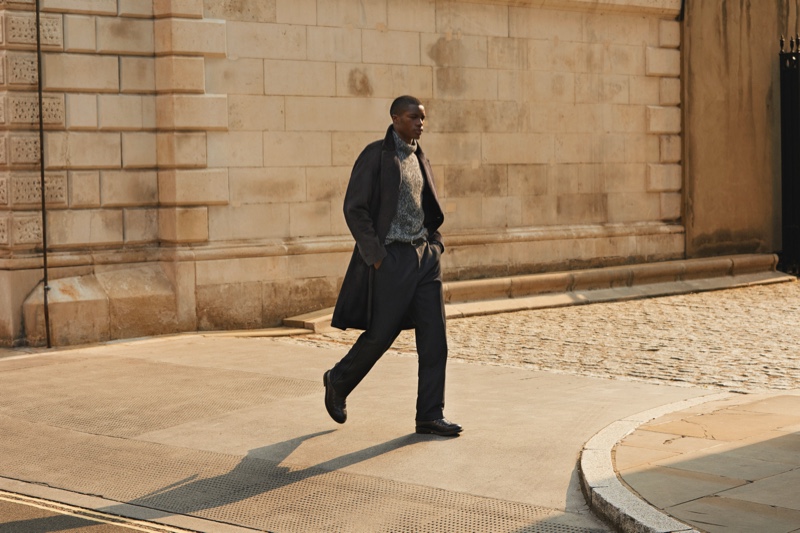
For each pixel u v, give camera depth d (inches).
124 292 465.1
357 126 536.7
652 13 661.3
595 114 638.5
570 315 546.0
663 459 251.1
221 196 488.1
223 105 486.0
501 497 240.5
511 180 601.0
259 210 503.5
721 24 699.4
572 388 354.0
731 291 649.6
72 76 454.9
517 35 600.4
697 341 456.4
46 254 448.8
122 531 224.2
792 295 626.2
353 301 291.1
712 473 238.5
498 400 335.6
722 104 701.3
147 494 249.0
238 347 442.9
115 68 466.0
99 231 466.9
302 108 516.4
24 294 447.8
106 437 299.1
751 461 247.6
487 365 400.5
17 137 443.5
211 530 224.2
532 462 265.9
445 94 571.5
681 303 591.5
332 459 272.4
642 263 659.4
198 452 282.2
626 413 314.7
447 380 368.8
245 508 237.3
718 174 700.7
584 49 631.2
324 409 326.3
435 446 281.7
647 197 667.4
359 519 228.2
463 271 577.6
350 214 284.7
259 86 500.7
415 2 557.6
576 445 280.2
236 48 493.4
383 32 545.3
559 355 424.5
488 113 589.6
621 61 649.6
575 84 627.8
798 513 210.8
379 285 286.7
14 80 441.4
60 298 448.1
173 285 479.2
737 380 368.8
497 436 290.2
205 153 483.5
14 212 445.4
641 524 206.7
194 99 477.4
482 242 584.4
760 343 449.1
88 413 326.3
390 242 288.2
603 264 641.0
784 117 725.9
